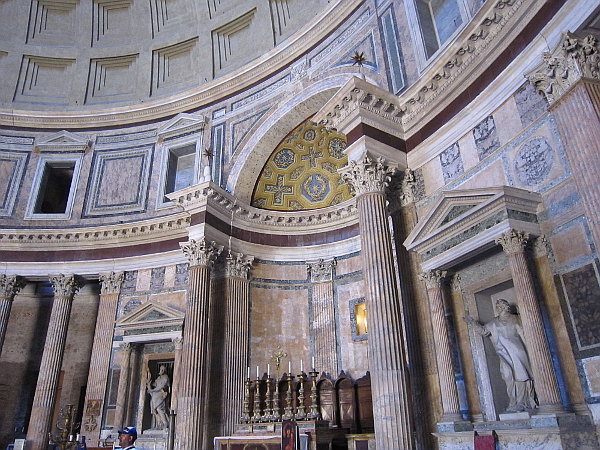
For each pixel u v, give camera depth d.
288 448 9.35
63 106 21.00
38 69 21.64
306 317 16.12
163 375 15.60
